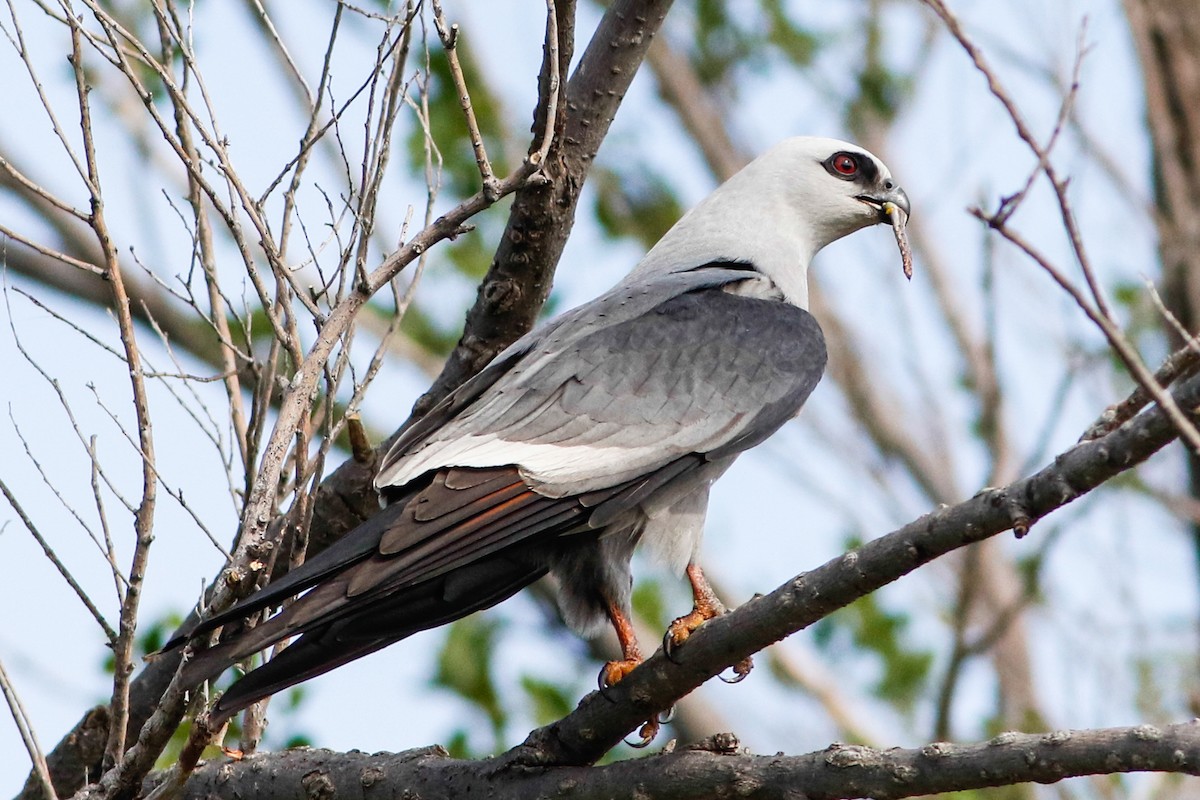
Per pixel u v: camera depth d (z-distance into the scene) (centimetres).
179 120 875
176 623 1183
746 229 1114
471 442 858
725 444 916
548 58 876
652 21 976
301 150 829
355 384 868
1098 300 539
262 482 726
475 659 1363
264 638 708
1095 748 630
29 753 656
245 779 846
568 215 985
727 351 953
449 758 814
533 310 1023
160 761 1054
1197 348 614
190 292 862
